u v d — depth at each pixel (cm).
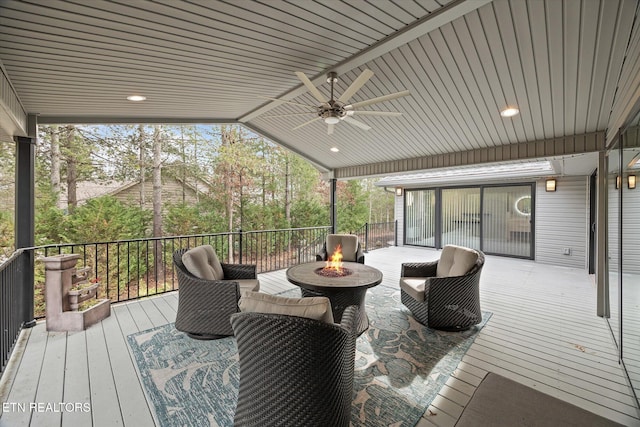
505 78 304
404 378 232
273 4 202
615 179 319
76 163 929
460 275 334
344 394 161
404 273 390
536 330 324
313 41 253
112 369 239
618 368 249
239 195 1142
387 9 211
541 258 730
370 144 567
